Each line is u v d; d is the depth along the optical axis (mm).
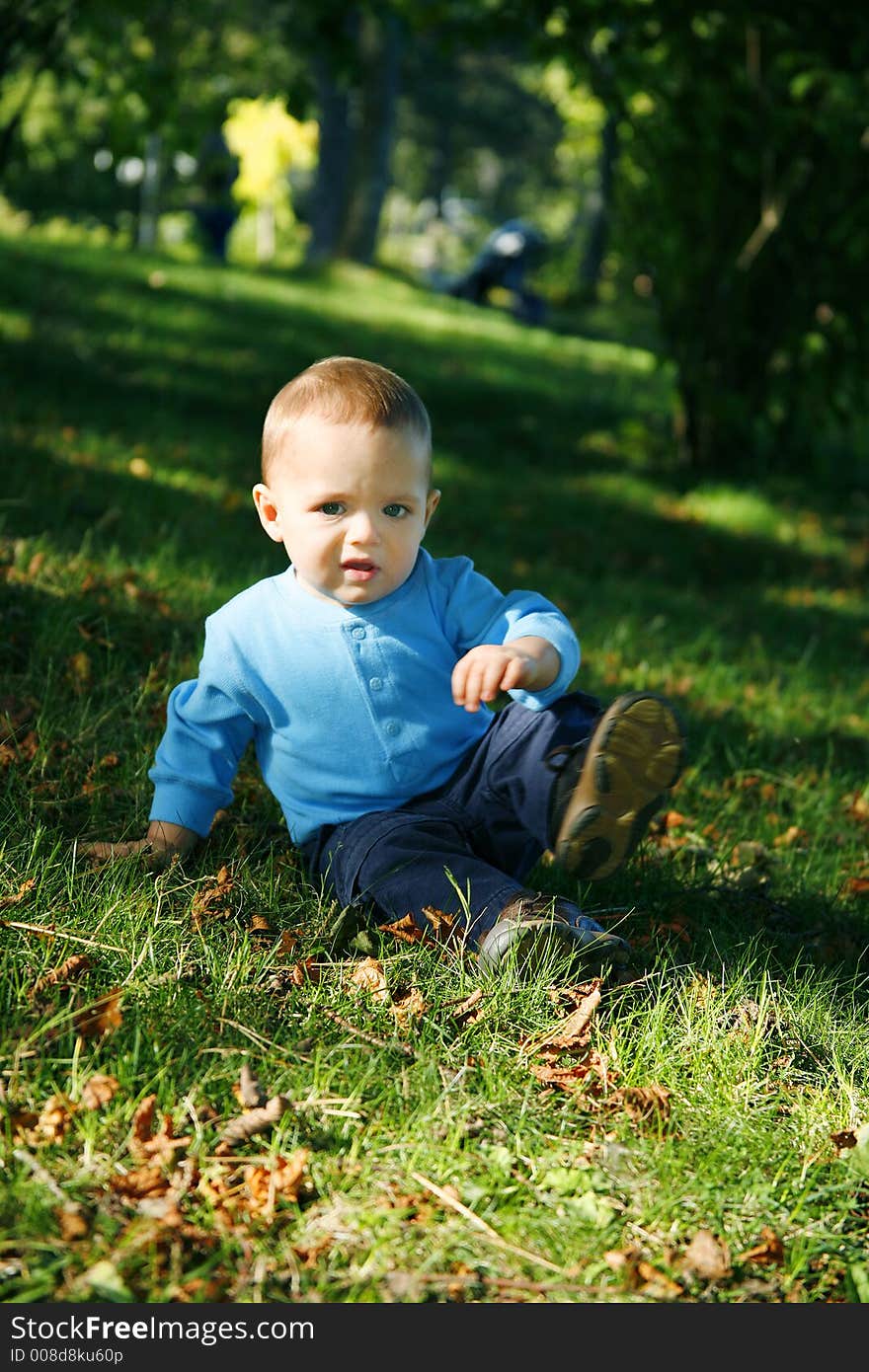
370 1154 2070
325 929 2672
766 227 9531
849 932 3203
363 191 22906
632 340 23297
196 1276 1822
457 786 2709
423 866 2602
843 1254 2025
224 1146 2051
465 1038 2369
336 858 2719
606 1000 2547
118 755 3324
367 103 22656
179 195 22766
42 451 6258
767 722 4957
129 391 8648
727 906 3162
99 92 8891
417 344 14062
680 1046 2438
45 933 2447
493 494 8648
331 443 2510
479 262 23578
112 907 2551
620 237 10016
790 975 2809
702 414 10148
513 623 2662
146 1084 2129
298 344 11945
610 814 2424
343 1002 2430
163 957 2461
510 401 11820
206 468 7219
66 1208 1873
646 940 2814
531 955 2482
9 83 9219
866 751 4863
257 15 17219
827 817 4039
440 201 54438
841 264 9750
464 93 51844
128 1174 1968
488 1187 2031
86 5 8023
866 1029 2658
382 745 2674
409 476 2557
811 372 10273
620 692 4875
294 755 2729
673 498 9469
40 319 9984
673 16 8844
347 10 8578
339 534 2545
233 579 4969
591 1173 2088
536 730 2600
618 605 6398
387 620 2656
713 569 8008
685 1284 1925
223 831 3102
